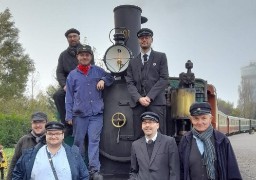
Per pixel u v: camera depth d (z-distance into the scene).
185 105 5.49
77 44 6.42
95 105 5.54
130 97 5.62
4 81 42.16
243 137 38.78
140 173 4.50
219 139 4.36
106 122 5.63
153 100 5.34
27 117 30.25
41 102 35.09
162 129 5.41
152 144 4.61
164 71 5.49
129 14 6.92
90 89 5.55
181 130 5.91
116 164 5.57
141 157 4.54
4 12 43.41
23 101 37.34
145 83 5.47
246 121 49.78
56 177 4.24
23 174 4.42
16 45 43.88
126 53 5.72
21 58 43.69
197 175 4.29
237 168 4.29
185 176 4.37
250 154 20.75
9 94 41.03
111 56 5.73
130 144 5.52
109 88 5.76
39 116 5.02
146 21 7.54
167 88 6.11
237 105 96.00
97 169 5.32
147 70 5.51
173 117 5.68
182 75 5.64
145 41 5.52
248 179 12.05
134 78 5.53
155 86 5.38
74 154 4.46
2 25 43.00
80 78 5.56
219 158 4.27
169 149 4.52
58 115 7.07
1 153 12.28
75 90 5.56
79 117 5.49
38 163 4.29
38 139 4.98
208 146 4.29
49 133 4.30
